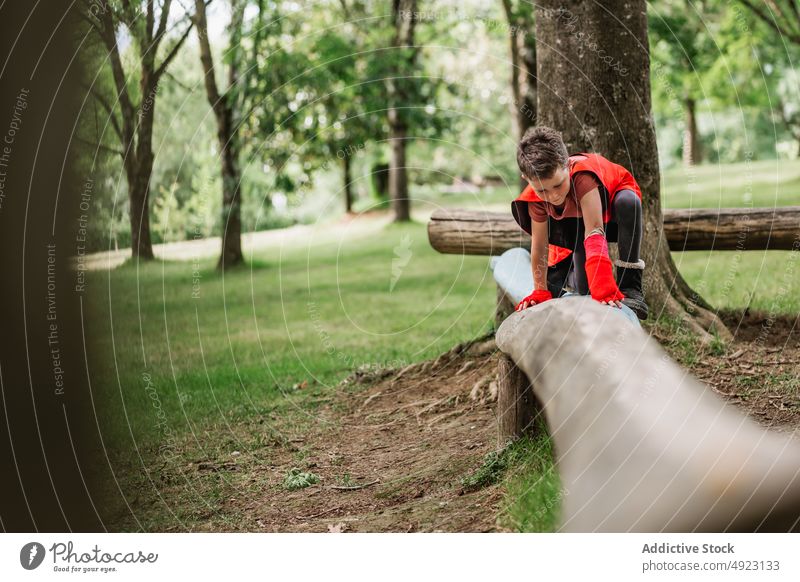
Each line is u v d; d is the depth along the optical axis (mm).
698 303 4898
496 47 18641
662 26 14000
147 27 8250
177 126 12742
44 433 3828
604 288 3260
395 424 4508
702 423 2523
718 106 21422
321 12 14617
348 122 14836
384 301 9734
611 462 2510
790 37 14680
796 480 2402
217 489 3762
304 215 19438
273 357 6848
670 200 14781
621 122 4551
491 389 4492
